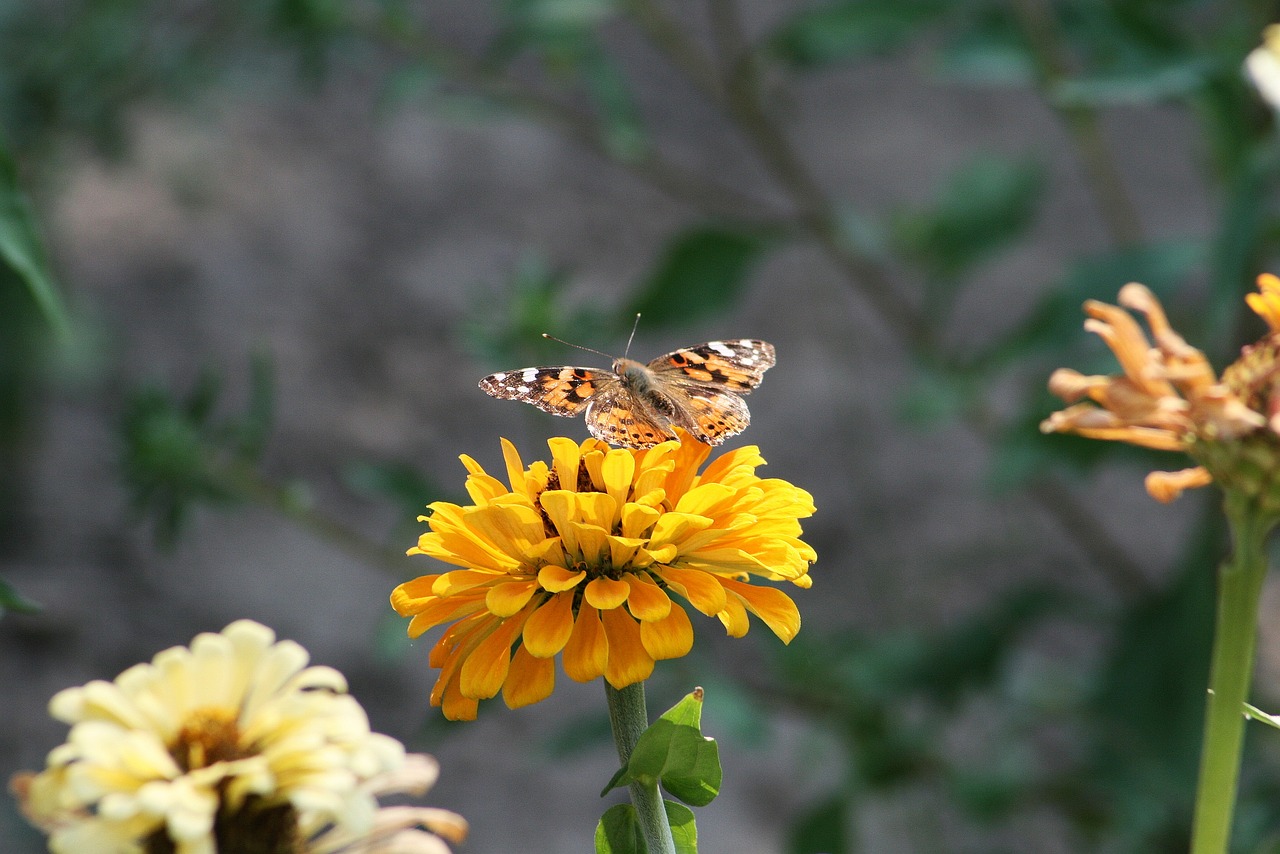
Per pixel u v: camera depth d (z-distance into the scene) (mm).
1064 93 1647
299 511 1663
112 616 2664
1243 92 1647
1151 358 1417
